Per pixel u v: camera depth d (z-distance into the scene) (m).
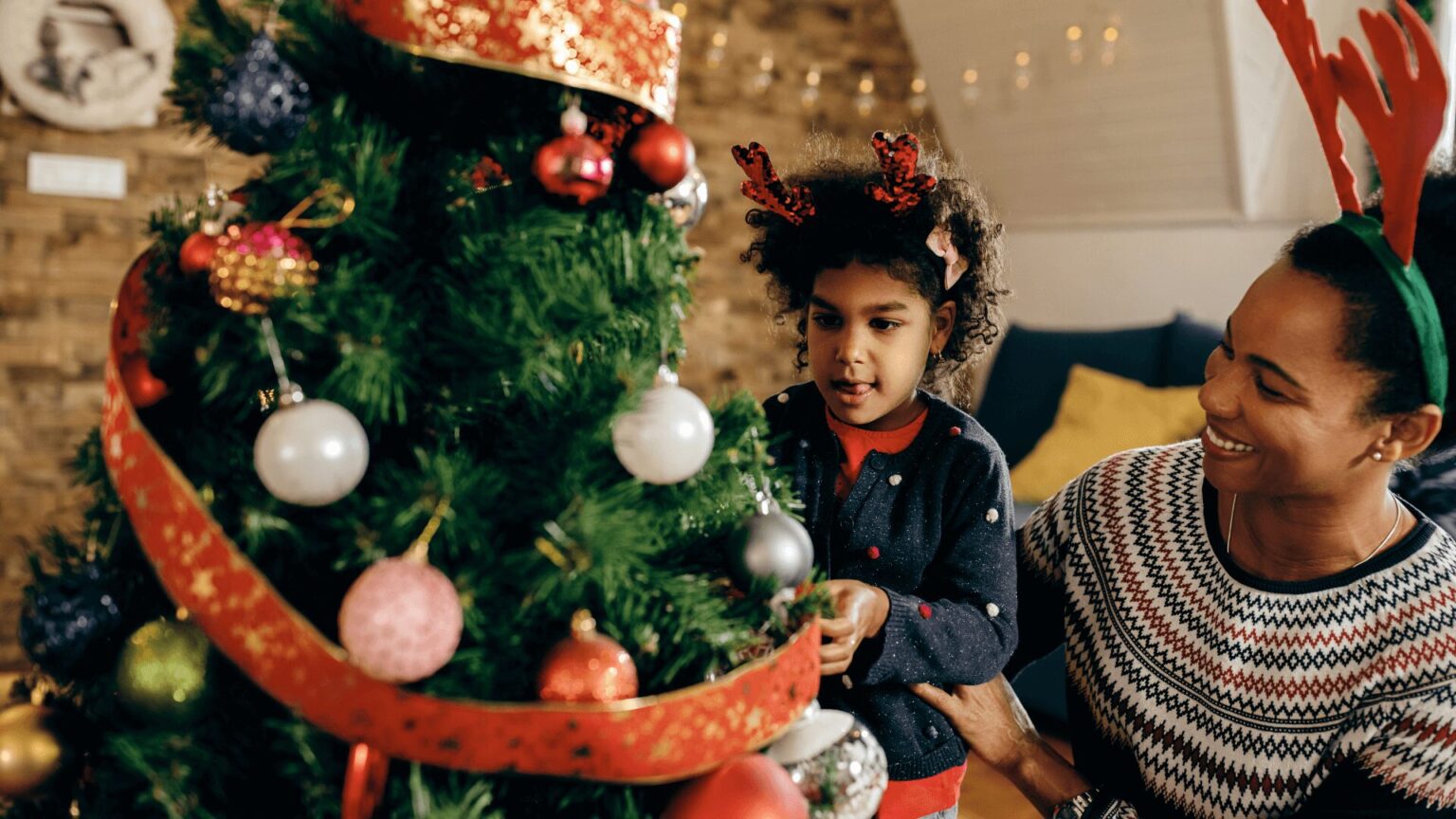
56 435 2.79
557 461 0.61
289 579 0.60
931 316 1.00
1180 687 0.88
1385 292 0.70
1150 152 3.45
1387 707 0.80
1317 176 3.16
